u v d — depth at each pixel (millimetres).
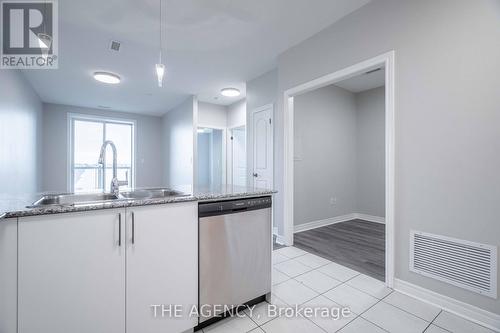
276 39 2799
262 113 3869
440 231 1719
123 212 1232
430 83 1759
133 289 1261
